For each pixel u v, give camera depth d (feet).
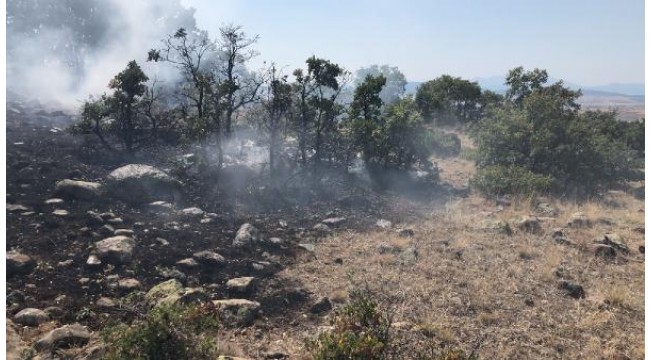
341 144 60.34
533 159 60.54
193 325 19.71
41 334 21.97
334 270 32.78
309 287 29.94
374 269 32.99
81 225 35.01
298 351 22.68
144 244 33.47
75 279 27.53
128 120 57.72
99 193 41.39
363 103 62.18
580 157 59.11
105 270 28.86
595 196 57.26
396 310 26.96
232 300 26.32
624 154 65.51
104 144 56.59
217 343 21.65
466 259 35.27
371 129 59.41
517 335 24.82
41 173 45.42
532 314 27.14
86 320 23.73
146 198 43.29
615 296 28.76
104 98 57.72
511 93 114.42
